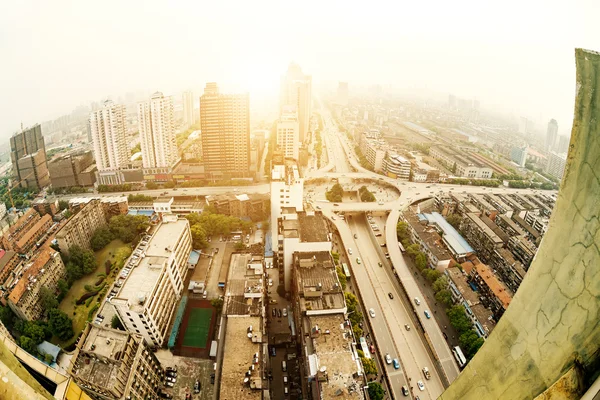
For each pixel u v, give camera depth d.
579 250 15.09
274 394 104.31
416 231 174.50
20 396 14.77
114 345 88.81
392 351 117.31
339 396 81.88
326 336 96.75
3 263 149.62
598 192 14.37
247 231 187.00
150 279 119.12
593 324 13.69
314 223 143.50
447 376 108.88
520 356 17.39
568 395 13.80
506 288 132.62
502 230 176.25
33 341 117.38
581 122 15.17
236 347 93.56
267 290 133.62
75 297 143.38
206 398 105.06
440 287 139.38
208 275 152.38
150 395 98.94
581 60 14.80
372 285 147.25
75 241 159.88
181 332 125.56
